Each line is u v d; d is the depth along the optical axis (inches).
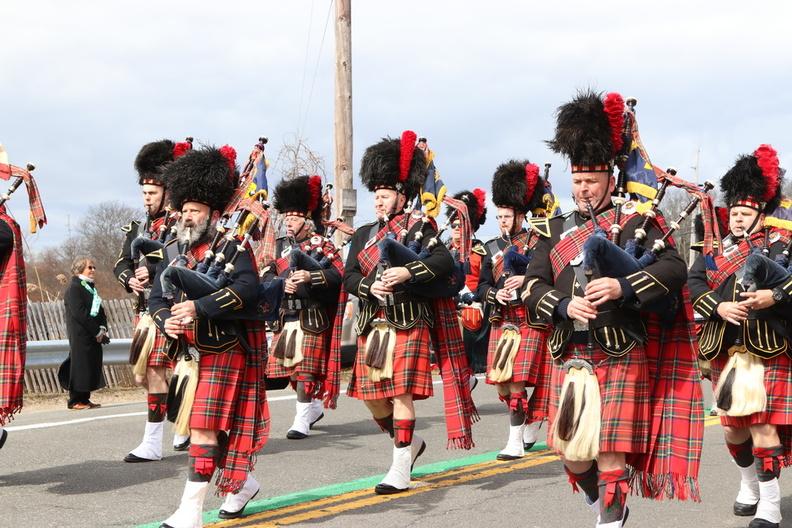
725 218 200.8
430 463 242.8
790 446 182.4
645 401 141.3
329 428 306.5
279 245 305.4
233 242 167.5
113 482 214.5
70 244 1205.1
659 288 136.0
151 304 169.9
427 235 207.2
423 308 204.4
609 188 148.3
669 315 142.5
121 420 314.3
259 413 171.9
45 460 241.0
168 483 213.6
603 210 147.9
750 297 170.1
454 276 206.2
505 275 262.4
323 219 315.0
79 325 354.3
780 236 183.5
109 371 433.1
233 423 168.1
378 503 195.0
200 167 169.3
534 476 224.4
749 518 187.0
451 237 295.9
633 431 139.2
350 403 370.6
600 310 139.7
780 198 189.9
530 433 265.9
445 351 214.2
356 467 237.3
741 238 188.2
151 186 247.8
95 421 311.7
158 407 240.2
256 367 171.3
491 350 266.5
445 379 213.9
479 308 318.3
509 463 242.5
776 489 177.9
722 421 181.8
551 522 179.3
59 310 428.5
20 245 209.6
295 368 284.0
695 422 143.0
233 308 161.5
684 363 144.9
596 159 144.5
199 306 159.0
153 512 186.9
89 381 355.3
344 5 472.4
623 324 139.0
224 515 181.0
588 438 137.0
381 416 215.2
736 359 178.4
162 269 171.6
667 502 200.1
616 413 138.3
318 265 280.8
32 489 206.7
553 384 146.3
